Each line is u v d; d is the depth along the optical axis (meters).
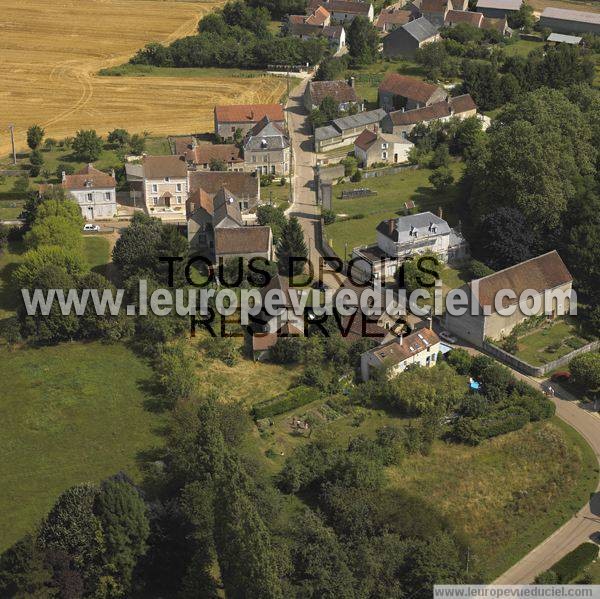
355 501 166.38
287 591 144.88
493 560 164.62
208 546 156.00
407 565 155.75
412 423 196.62
